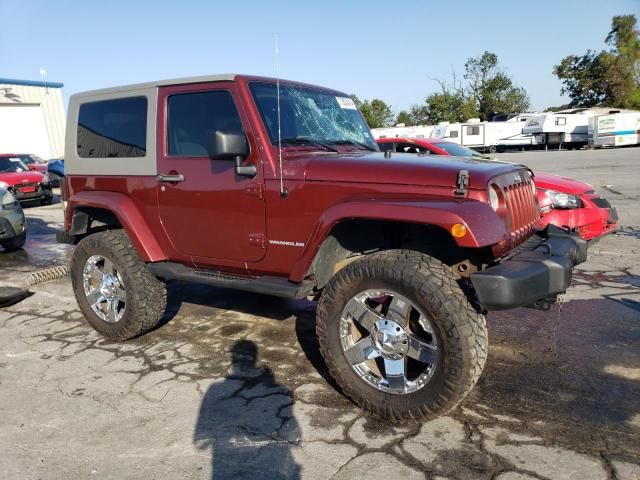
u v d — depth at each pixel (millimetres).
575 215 6223
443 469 2672
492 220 2926
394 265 2992
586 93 59812
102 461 2855
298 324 4867
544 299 3252
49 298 6039
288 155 3568
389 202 3051
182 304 5559
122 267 4332
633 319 4633
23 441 3072
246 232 3736
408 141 8594
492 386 3514
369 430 3061
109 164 4484
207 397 3523
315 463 2766
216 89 3801
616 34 57938
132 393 3619
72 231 4809
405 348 3027
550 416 3127
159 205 4184
